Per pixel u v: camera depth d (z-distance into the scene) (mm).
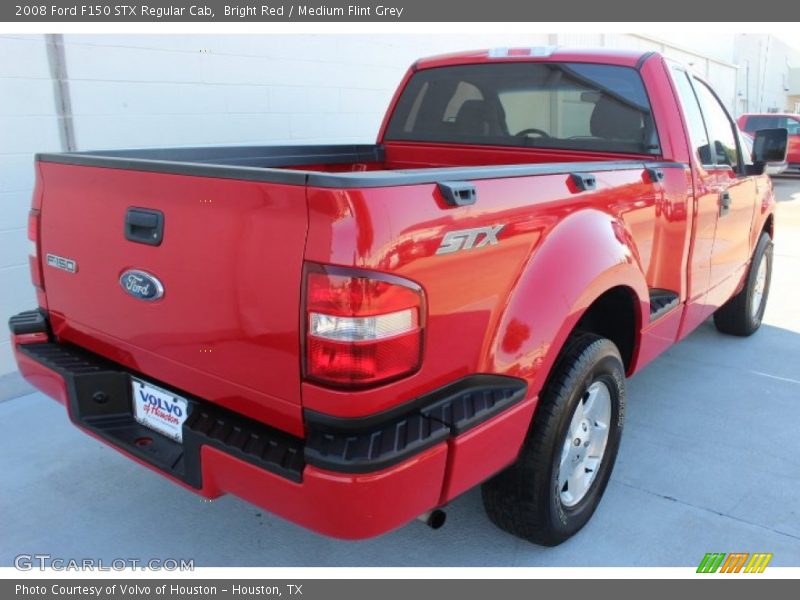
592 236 2627
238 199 1991
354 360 1874
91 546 2887
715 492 3311
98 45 4508
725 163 4246
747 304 5281
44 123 4309
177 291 2197
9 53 4086
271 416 2088
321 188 1834
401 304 1915
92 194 2418
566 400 2570
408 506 2018
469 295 2129
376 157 4523
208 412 2230
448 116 4254
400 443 1949
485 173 2178
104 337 2547
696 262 3797
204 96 5215
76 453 3607
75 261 2551
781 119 18516
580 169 2650
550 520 2705
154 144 4938
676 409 4207
